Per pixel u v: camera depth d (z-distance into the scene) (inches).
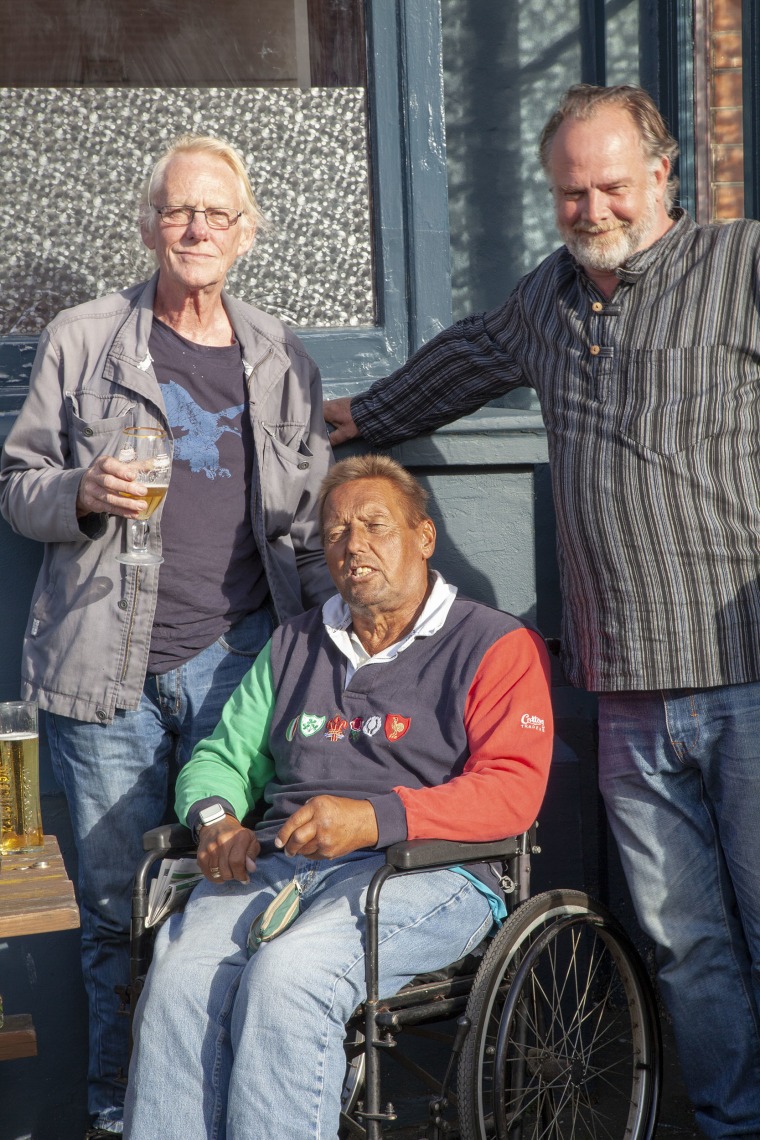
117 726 104.1
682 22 147.3
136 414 102.3
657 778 99.0
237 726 100.6
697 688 95.4
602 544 95.0
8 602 114.0
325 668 98.8
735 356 92.9
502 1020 85.0
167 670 104.5
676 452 92.7
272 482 106.5
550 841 120.6
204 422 104.9
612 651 96.0
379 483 97.2
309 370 112.0
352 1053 90.9
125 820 106.0
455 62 145.2
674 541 93.0
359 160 127.8
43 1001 114.4
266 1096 80.9
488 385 109.3
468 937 90.3
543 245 149.3
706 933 100.9
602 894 130.0
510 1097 93.4
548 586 127.0
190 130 125.5
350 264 128.5
